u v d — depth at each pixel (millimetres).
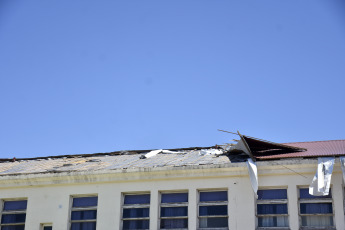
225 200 18312
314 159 17531
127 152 24703
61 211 19562
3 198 20406
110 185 19375
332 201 17406
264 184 17938
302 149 19312
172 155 22328
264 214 17828
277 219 17688
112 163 21453
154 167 18875
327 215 17359
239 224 17672
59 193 19844
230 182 18203
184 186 18609
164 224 18625
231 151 20375
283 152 19453
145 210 18938
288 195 17672
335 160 17328
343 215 17047
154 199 18750
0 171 22188
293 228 17297
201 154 21547
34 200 19984
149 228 18500
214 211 18281
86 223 19438
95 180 19453
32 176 20031
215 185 18328
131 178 19109
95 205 19578
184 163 19344
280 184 17828
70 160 24156
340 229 16953
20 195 20219
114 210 19000
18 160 26453
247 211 17734
